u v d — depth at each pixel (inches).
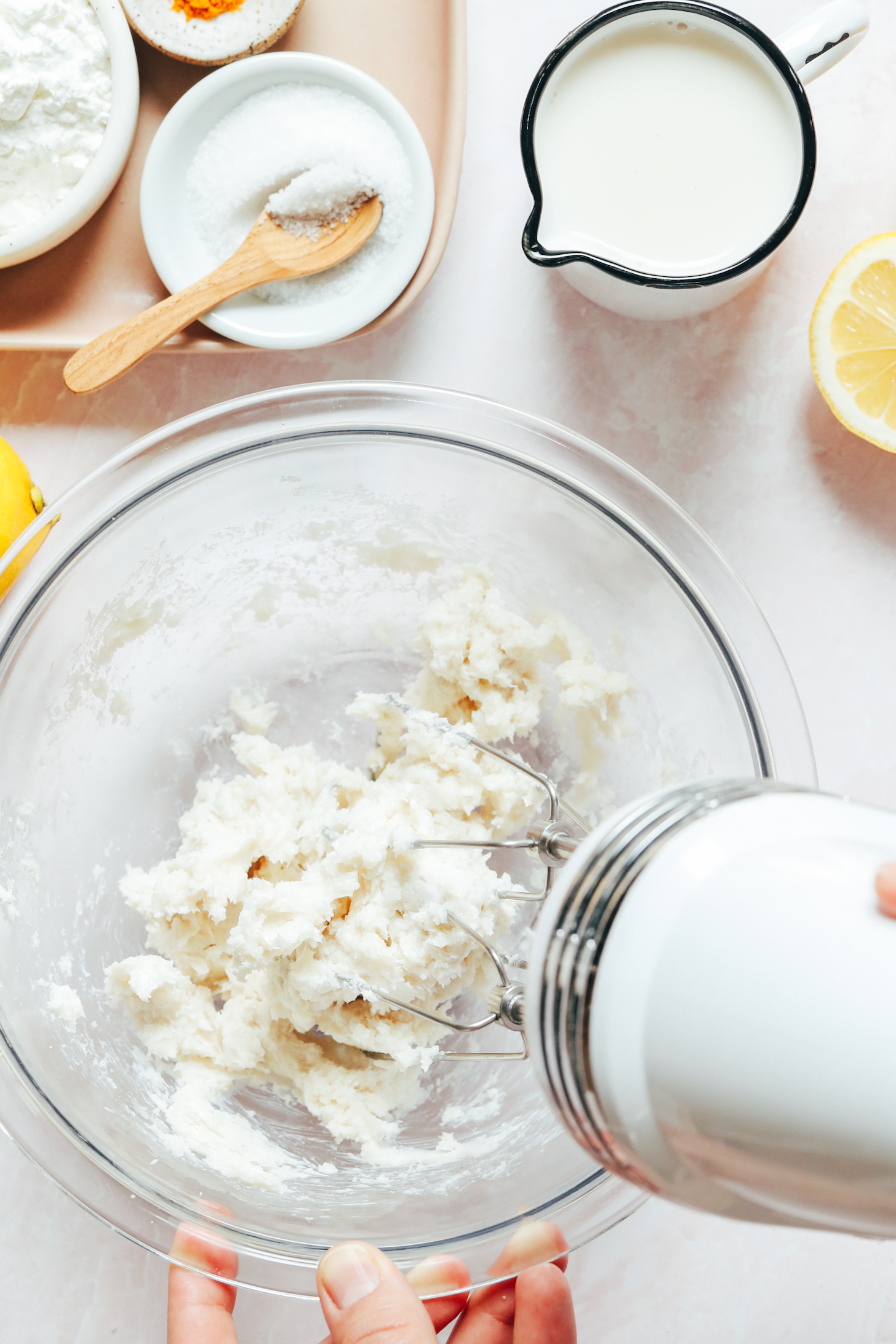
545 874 21.7
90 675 21.6
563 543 21.5
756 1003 15.4
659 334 22.0
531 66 21.8
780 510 22.1
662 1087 15.8
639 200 20.7
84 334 21.5
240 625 22.4
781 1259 21.9
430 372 22.1
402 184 21.0
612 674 21.5
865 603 22.1
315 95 21.0
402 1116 21.3
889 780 22.1
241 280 20.9
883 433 21.2
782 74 20.1
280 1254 20.3
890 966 15.0
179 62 21.4
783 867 15.7
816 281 22.0
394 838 20.5
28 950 21.1
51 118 20.8
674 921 15.8
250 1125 21.3
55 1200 21.9
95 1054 21.1
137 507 20.8
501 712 21.4
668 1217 22.0
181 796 22.3
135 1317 21.8
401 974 20.3
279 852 21.2
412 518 21.8
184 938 21.2
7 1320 21.8
